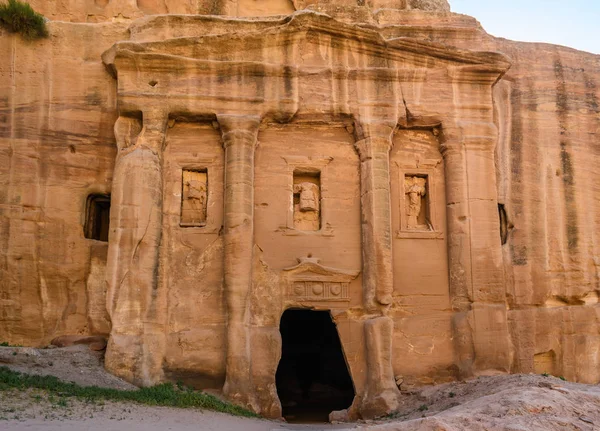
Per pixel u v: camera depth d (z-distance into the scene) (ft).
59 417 37.88
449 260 58.29
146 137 55.57
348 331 55.88
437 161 60.29
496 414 39.70
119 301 52.06
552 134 63.93
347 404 66.90
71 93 58.70
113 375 50.47
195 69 57.00
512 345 58.39
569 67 66.03
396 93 59.11
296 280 56.08
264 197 57.52
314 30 58.23
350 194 58.65
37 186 56.54
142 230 53.47
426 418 38.42
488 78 60.29
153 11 72.95
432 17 64.59
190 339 53.67
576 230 62.39
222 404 49.52
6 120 57.06
